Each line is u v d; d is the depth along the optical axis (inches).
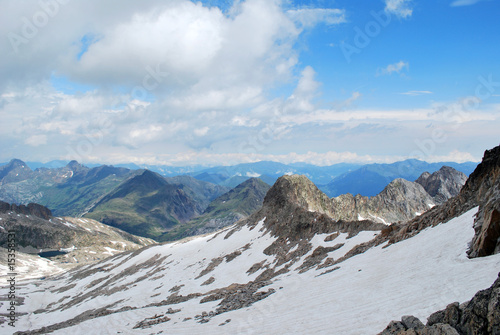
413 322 692.1
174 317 1932.8
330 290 1390.3
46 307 5182.1
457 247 1224.2
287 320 1123.9
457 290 822.5
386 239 2090.3
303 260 2783.0
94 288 5620.1
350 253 2267.5
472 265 980.6
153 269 5260.8
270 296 1720.0
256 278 2866.6
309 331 923.4
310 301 1312.7
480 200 1589.6
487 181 1635.1
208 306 2028.8
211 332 1273.4
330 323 935.7
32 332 2714.1
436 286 924.0
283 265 2933.1
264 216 5167.3
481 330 564.4
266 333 1042.1
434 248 1349.7
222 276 3378.4
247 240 4475.9
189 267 4446.4
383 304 948.6
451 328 593.3
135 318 2253.9
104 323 2305.6
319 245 2997.0
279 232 4015.8
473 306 602.5
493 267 880.3
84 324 2450.8
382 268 1421.0
